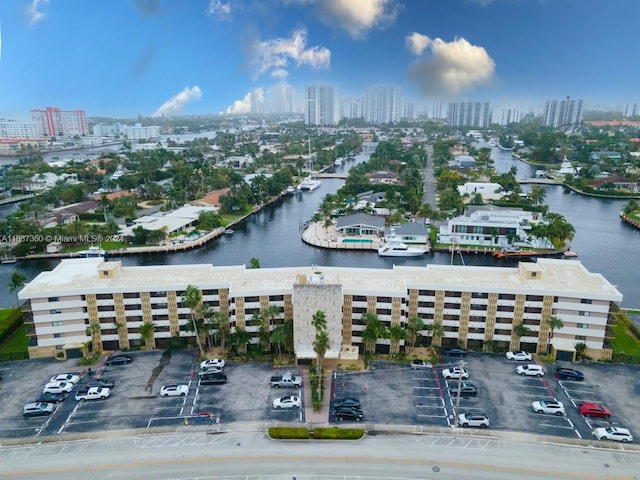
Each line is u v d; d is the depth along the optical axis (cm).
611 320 10481
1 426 8638
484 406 9125
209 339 11319
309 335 10438
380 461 7694
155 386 9806
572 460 7725
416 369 10369
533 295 10712
